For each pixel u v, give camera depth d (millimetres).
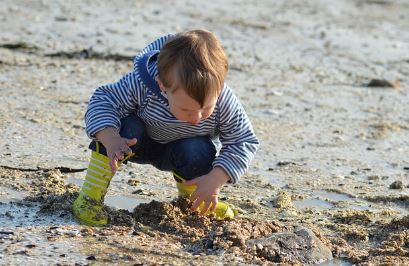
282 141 10156
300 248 6434
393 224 7211
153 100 6496
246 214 7457
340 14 19562
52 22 15719
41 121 9953
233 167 6648
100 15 16766
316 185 8523
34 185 7672
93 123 6512
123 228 6672
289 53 15375
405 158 9852
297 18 18594
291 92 12711
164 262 6043
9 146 8852
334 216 7527
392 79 14070
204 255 6246
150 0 18891
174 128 6641
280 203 7762
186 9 18266
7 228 6520
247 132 6773
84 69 12844
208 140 6836
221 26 16891
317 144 10164
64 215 6840
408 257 6477
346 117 11578
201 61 6031
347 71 14445
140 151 6906
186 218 6914
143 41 14844
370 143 10398
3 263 5855
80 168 8367
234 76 13367
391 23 18969
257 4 19766
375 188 8539
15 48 13609
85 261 5973
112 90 6629
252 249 6352
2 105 10492
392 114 11930
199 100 6051
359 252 6617
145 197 7684
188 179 6926
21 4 17188
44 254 6055
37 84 11727
